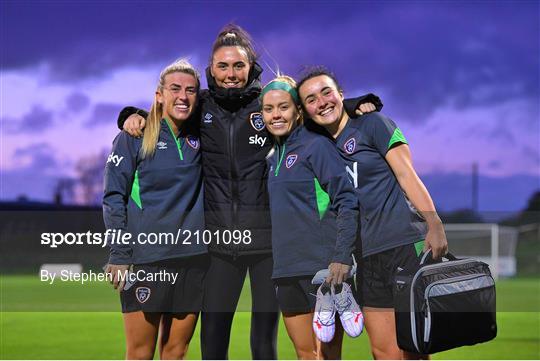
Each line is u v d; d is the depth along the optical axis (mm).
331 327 3311
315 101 3291
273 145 3389
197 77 3369
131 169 3369
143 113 3469
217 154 3371
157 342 3660
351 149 3324
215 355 3371
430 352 3238
